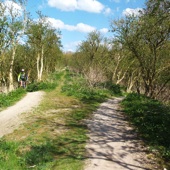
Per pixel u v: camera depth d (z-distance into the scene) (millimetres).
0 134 14883
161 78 31406
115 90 36062
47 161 10414
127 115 18656
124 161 10492
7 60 38125
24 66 50656
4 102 23625
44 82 35625
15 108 21609
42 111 19953
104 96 29359
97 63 55594
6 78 41938
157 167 10008
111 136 13703
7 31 32031
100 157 10844
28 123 16469
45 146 11836
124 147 12070
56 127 15375
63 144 12359
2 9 30938
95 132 14406
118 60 49656
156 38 25281
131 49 27406
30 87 32844
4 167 9641
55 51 56875
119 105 23094
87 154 11141
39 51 48594
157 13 20688
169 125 14773
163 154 11070
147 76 28406
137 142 12773
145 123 15500
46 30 44312
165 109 18766
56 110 20312
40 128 15203
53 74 68188
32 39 44344
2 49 33125
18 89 30281
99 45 58312
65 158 10719
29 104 22766
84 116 18281
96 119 17453
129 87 45688
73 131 14531
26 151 11414
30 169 9781
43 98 25734
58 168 9773
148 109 18766
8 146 11742
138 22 25562
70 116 18266
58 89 32438
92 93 29516
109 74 55094
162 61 29234
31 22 37219
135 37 26281
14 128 15695
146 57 27781
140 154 11250
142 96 25891
